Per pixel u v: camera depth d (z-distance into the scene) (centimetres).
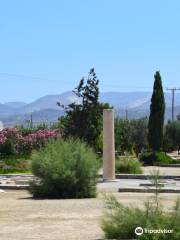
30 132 6862
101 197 2559
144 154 6059
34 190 2609
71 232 1545
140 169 4269
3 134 6122
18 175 4028
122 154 6525
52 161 2578
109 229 1420
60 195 2552
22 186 3030
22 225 1691
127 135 7744
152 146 6262
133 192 2780
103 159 3534
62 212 1994
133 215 1399
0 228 1633
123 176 3878
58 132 5975
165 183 3309
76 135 5319
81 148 2633
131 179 3775
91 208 2108
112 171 3522
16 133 6156
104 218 1545
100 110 5375
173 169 5206
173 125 9344
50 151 2633
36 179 2622
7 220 1798
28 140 6084
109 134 3528
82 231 1559
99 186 3138
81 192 2555
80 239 1427
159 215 1366
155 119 6259
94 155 2670
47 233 1533
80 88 5397
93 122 5344
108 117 3531
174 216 1338
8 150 6038
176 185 3191
